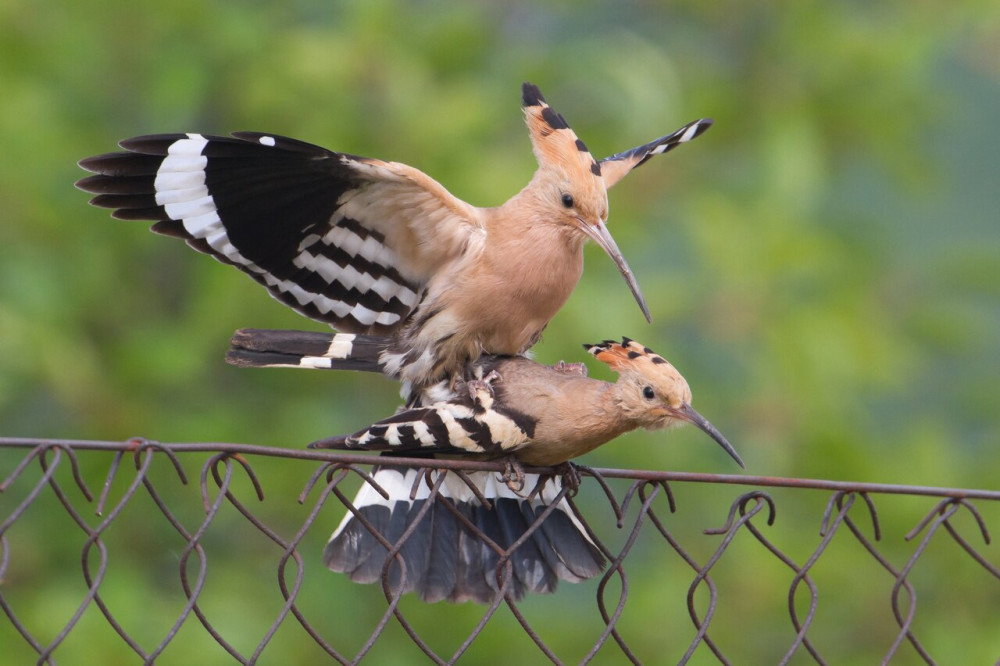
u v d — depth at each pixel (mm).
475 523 6859
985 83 17656
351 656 12094
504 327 7328
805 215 13438
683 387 6527
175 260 13430
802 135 13633
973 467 13344
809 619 5875
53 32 12656
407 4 14586
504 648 12203
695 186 14008
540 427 6465
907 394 15352
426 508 5562
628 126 13367
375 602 12359
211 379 13188
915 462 12812
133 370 12281
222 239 6953
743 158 14422
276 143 6562
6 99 12133
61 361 11766
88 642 10781
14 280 12000
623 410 6520
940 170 15000
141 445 4992
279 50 12672
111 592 11156
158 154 6645
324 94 12469
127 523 12281
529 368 6816
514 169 12242
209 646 11062
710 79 14547
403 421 6367
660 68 13250
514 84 13375
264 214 6992
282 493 12344
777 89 14320
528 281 7285
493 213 7418
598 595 5762
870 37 14359
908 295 14430
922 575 12773
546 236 7379
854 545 12656
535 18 15312
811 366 12859
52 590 11312
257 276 7152
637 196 13430
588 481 13086
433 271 7316
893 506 12609
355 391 13289
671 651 12164
